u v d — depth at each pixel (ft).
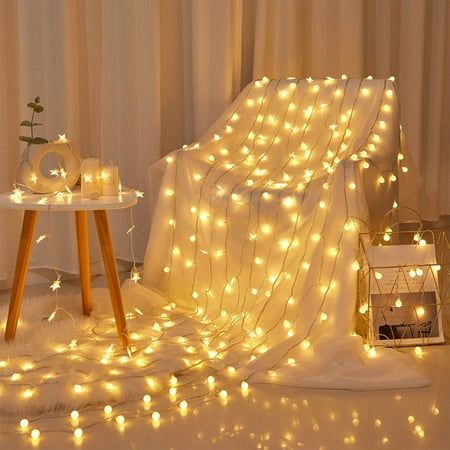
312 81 10.41
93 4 10.94
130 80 11.27
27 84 10.53
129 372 7.58
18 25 10.43
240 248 9.26
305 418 6.93
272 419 6.93
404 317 8.36
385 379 7.52
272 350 7.94
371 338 8.27
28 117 10.57
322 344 7.88
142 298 9.61
